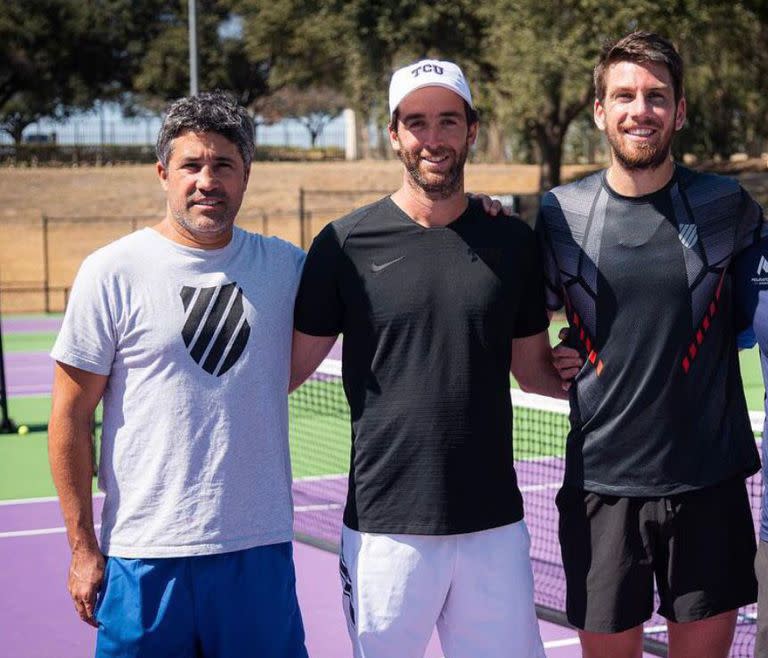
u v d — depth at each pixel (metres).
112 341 3.47
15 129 56.03
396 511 3.57
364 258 3.60
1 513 8.69
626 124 3.58
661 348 3.61
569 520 3.82
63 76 47.84
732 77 31.02
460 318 3.54
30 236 33.91
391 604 3.57
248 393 3.51
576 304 3.74
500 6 22.94
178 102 3.53
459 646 3.68
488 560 3.61
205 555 3.46
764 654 3.48
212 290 3.51
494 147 51.44
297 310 3.71
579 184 3.80
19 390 16.02
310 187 38.62
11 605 6.38
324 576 6.73
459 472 3.55
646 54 3.56
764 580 3.49
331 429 11.60
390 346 3.57
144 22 48.19
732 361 3.75
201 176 3.44
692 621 3.71
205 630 3.52
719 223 3.63
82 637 5.84
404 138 3.54
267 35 32.16
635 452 3.65
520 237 3.66
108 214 36.00
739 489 3.74
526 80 22.58
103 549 3.54
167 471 3.46
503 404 3.65
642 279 3.62
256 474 3.54
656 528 3.71
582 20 22.53
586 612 3.75
